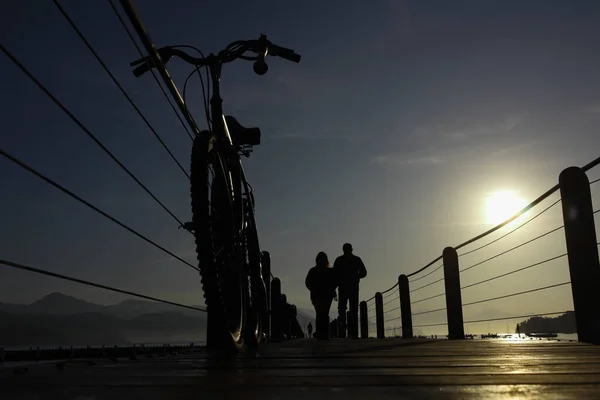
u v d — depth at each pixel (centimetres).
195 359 331
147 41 356
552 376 202
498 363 274
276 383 188
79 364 294
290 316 1256
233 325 393
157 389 174
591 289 465
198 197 328
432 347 485
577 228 476
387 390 165
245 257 465
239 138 562
